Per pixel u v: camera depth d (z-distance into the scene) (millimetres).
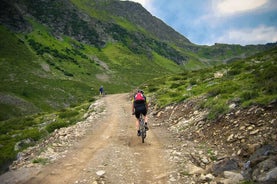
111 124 17484
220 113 12688
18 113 71812
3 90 84062
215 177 7121
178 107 18141
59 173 8312
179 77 40625
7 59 120688
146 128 12117
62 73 136375
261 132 9578
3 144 19984
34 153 11859
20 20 174375
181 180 7355
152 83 42875
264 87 13523
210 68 40688
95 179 7633
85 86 120938
